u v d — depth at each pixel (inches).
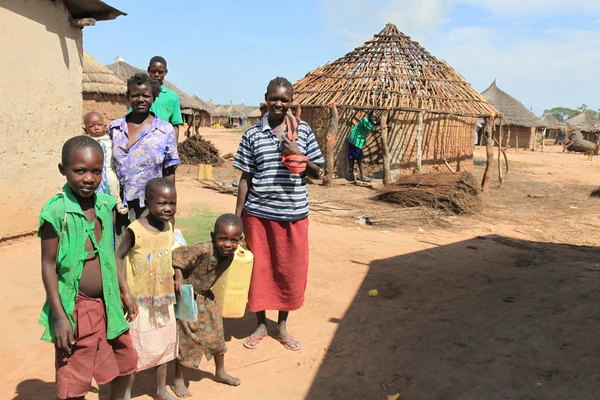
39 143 284.4
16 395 134.0
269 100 157.8
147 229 126.9
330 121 548.7
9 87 262.8
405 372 148.6
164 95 209.2
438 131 662.5
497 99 1432.1
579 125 1859.0
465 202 418.6
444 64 684.7
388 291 225.8
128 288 120.5
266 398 138.1
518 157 1126.4
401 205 431.8
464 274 252.4
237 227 136.5
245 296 158.2
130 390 132.2
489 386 135.7
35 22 275.9
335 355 163.5
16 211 274.1
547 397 128.2
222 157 789.2
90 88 758.5
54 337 105.3
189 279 138.6
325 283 234.7
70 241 104.1
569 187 633.0
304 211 166.1
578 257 286.2
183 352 135.8
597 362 143.0
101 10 302.4
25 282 215.3
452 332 171.8
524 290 212.5
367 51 659.4
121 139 156.3
